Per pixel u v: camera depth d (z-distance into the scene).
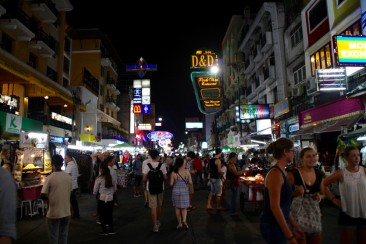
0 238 2.26
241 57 37.59
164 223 9.27
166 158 23.47
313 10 18.86
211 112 37.50
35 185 10.67
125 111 51.91
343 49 11.47
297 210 4.04
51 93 20.28
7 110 16.28
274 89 26.73
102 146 24.95
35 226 8.95
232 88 44.12
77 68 38.69
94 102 31.83
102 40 40.00
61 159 6.18
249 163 16.06
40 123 14.88
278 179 3.41
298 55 21.89
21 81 16.98
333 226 8.09
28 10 22.09
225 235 7.66
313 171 4.19
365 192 4.61
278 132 21.58
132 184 22.23
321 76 13.04
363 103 11.91
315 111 15.91
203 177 21.12
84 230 8.44
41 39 22.55
